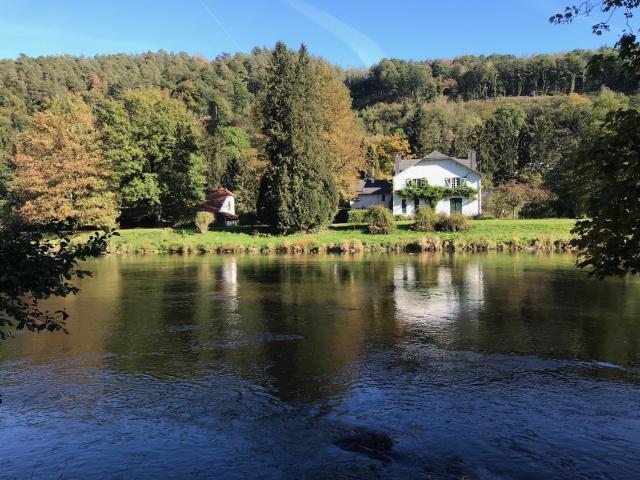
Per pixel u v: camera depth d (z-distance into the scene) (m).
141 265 32.91
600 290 20.56
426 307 17.52
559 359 11.45
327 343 12.99
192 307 17.89
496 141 84.94
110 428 8.10
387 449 7.30
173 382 10.16
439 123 120.38
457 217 46.19
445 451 7.23
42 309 17.50
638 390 9.55
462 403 8.97
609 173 4.64
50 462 7.05
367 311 16.97
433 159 57.78
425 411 8.63
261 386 9.91
